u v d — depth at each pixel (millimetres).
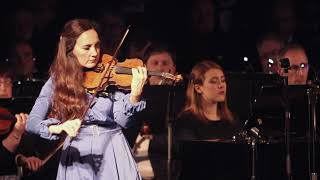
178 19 22000
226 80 17156
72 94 11469
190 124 17234
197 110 17297
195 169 15398
